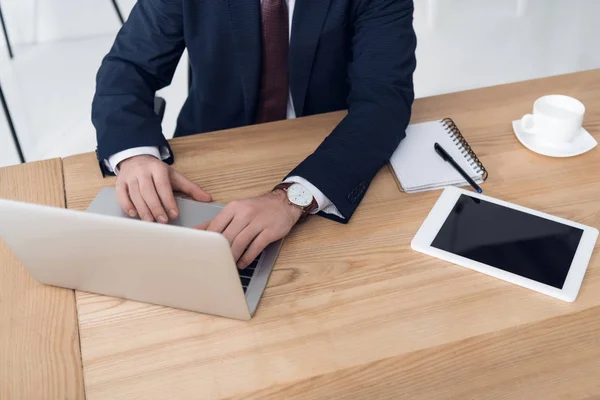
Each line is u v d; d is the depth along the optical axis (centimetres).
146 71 150
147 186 119
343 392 90
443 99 149
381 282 105
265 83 156
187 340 97
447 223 115
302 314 100
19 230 95
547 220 115
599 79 153
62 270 101
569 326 98
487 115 143
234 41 146
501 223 114
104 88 142
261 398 89
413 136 136
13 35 337
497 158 131
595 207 119
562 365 93
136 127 131
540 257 108
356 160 122
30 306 103
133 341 97
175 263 90
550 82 153
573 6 357
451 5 362
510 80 304
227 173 128
